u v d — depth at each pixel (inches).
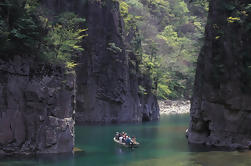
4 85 852.6
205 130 1098.1
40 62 917.2
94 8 1897.1
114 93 1910.7
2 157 814.5
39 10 1114.7
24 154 850.1
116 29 1974.7
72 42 1088.8
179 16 4279.0
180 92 3211.1
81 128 1560.0
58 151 896.3
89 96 1865.2
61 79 933.2
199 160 811.4
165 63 3011.8
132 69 2073.1
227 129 996.6
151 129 1547.7
